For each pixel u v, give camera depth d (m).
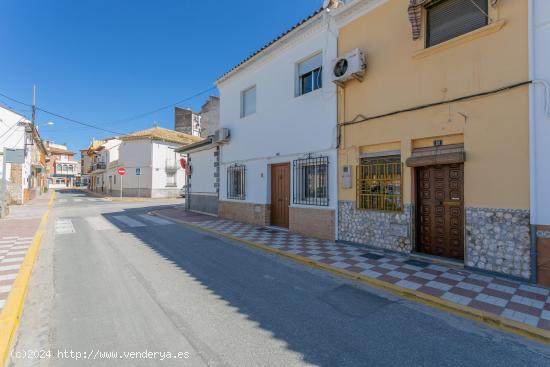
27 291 4.37
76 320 3.50
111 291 4.39
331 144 7.72
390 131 6.41
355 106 7.15
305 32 8.46
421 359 2.80
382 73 6.59
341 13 7.38
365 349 2.96
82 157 58.72
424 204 6.08
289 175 9.31
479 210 5.07
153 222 11.41
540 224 4.45
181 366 2.65
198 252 6.81
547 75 4.38
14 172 19.06
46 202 21.41
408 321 3.57
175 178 29.17
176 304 3.96
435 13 5.85
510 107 4.75
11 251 6.59
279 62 9.48
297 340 3.11
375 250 6.70
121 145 30.16
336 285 4.78
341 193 7.50
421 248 6.14
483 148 5.04
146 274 5.18
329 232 7.76
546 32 4.40
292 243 7.49
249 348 2.95
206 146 13.31
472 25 5.34
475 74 5.14
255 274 5.30
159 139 27.70
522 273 4.62
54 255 6.41
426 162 5.68
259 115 10.32
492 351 2.95
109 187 34.25
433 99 5.71
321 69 8.27
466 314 3.70
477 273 5.06
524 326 3.31
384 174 6.66
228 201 11.98
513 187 4.71
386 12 6.53
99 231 9.38
